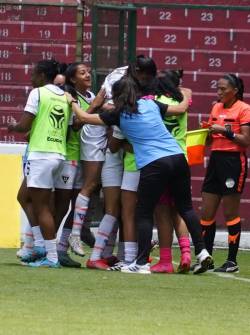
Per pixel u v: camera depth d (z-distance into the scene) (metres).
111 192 35.59
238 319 26.28
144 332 23.92
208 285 32.19
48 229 35.09
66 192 36.06
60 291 29.64
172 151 33.81
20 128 34.69
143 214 34.09
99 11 45.03
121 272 34.44
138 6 45.25
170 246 35.34
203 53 45.62
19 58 44.56
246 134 36.72
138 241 34.41
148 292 30.09
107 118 33.94
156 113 34.00
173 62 45.56
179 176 34.00
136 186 34.88
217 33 45.56
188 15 45.47
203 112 45.69
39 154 34.50
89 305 27.48
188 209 34.53
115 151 34.97
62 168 35.19
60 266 35.84
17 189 43.56
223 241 46.06
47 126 34.53
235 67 45.66
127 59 45.25
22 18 44.53
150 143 33.72
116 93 33.97
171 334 23.75
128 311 26.81
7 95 44.66
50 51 44.66
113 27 45.19
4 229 43.41
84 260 39.06
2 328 23.86
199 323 25.45
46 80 35.47
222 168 37.00
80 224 36.12
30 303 27.42
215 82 45.66
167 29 45.47
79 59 44.53
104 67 45.12
